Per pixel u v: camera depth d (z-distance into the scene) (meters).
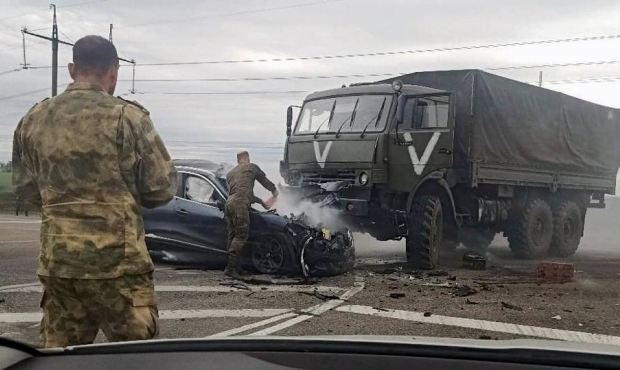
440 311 6.30
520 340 1.65
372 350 1.49
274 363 1.45
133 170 2.68
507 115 11.00
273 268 8.48
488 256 12.48
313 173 9.91
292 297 6.95
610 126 14.73
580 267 10.84
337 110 9.95
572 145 13.16
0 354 1.58
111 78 2.80
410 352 1.47
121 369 1.48
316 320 5.82
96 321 2.72
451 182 10.15
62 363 1.54
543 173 12.23
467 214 10.77
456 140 10.30
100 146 2.59
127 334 2.61
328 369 1.41
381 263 10.20
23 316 5.71
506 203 11.66
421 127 9.58
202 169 9.45
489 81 10.48
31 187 2.85
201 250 8.92
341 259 8.66
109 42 2.79
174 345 1.59
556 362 1.38
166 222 9.16
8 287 7.20
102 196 2.60
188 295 6.97
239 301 6.67
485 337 5.26
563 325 5.77
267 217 8.55
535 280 8.69
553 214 13.06
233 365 1.45
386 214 9.44
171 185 2.77
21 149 2.80
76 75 2.76
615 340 5.19
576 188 13.45
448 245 12.22
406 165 9.45
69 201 2.60
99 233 2.58
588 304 6.84
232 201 8.23
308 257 8.32
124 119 2.64
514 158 11.30
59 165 2.61
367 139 9.28
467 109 10.21
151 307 2.69
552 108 12.41
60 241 2.58
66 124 2.63
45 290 2.72
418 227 9.44
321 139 9.81
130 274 2.60
